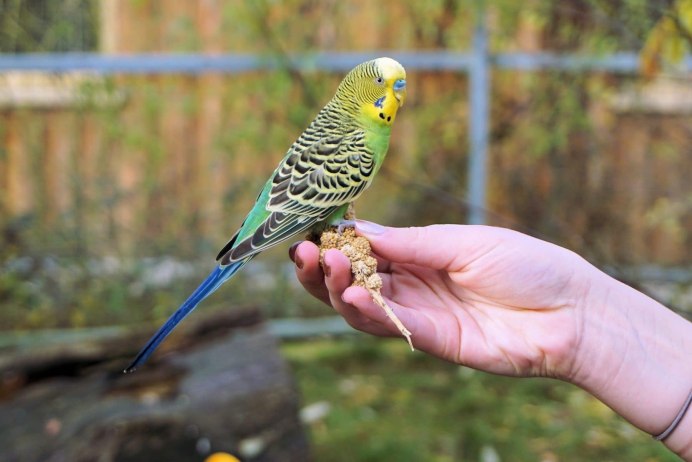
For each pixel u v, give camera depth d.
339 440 0.90
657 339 0.53
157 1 1.21
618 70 1.16
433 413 0.96
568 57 1.17
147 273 1.21
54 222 1.20
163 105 1.21
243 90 1.16
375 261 0.52
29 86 1.18
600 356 0.53
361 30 1.22
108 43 1.22
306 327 1.21
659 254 1.25
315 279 0.54
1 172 1.20
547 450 0.88
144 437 0.71
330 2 1.19
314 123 0.60
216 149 1.20
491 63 1.19
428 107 1.24
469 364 0.55
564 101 1.19
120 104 1.19
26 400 0.78
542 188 1.26
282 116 1.08
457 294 0.56
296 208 0.57
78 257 1.20
